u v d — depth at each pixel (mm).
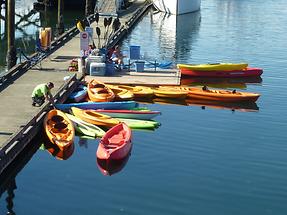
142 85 31078
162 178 20500
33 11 65562
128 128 23203
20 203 18359
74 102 27812
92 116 24969
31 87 28109
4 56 42781
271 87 34312
